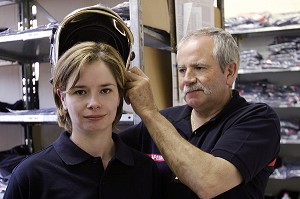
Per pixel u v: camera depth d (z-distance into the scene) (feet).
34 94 7.07
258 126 3.22
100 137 2.83
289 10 9.55
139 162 3.13
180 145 2.92
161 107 5.06
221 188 2.81
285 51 8.64
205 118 3.75
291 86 8.91
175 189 3.41
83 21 2.88
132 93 2.98
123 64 2.87
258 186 3.39
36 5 6.93
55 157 2.81
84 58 2.52
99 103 2.58
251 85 9.19
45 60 6.90
